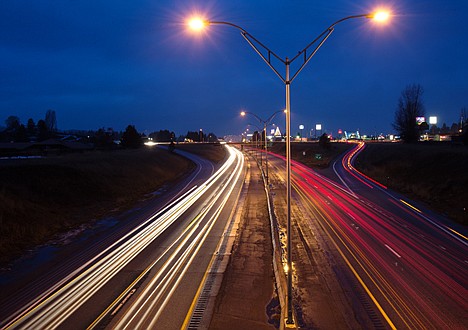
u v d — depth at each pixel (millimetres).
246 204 33750
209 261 17469
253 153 120062
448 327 11172
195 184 50812
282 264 16016
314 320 11617
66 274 16172
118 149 83188
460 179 34219
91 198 33812
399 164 52094
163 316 11852
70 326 11375
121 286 14531
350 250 19172
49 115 148750
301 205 32594
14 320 12008
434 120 117250
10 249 19641
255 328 11016
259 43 11242
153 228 24719
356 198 35625
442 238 21438
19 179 30562
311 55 11109
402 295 13500
